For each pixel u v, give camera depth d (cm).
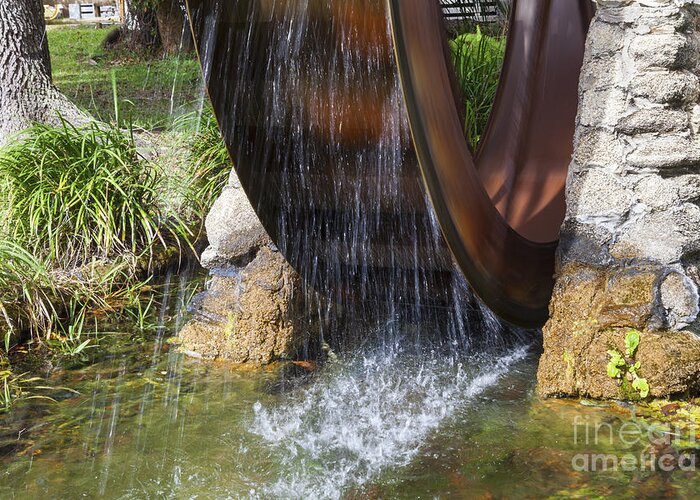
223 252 504
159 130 966
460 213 420
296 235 493
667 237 418
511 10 605
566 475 355
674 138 419
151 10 1669
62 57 1689
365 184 457
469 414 421
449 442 392
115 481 365
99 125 784
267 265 497
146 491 356
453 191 418
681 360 402
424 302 532
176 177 706
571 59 586
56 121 843
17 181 639
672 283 412
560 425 401
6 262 564
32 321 546
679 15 417
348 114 435
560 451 376
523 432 397
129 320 571
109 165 664
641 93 419
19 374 487
